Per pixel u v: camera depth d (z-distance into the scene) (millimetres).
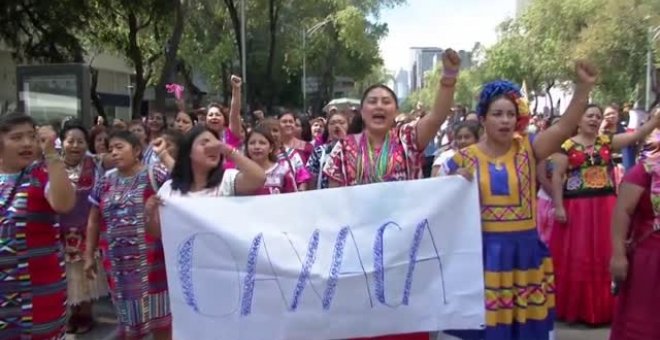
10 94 27047
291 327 4113
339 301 4105
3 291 3814
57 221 4023
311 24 39625
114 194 5164
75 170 6422
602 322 6281
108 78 40438
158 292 5047
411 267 4086
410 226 4070
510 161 4039
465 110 17641
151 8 21703
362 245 4098
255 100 41688
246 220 4109
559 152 6191
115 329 6602
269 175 6254
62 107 12984
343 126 7379
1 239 3809
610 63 34719
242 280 4102
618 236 4094
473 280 4023
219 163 4516
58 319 3998
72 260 6328
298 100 51125
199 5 31891
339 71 48156
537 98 51188
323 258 4102
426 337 4250
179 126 8430
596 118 6066
